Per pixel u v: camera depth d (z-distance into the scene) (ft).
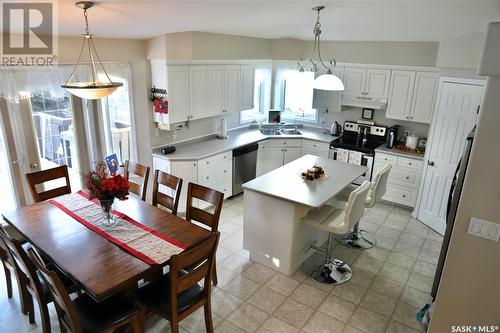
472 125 14.20
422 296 11.54
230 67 18.53
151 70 15.98
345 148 19.21
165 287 9.05
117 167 15.56
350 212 11.05
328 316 10.53
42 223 10.00
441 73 15.52
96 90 8.80
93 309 8.18
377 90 18.80
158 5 9.42
